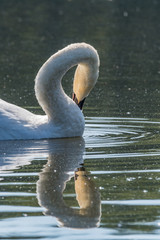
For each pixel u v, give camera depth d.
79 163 11.35
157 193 9.64
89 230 8.16
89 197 9.43
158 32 36.50
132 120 15.70
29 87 21.19
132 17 43.03
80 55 13.91
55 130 13.53
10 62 26.48
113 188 9.90
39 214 8.70
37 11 45.25
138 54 29.34
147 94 20.02
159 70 25.34
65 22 39.75
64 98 13.63
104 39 33.25
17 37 33.59
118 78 23.48
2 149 12.30
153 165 11.24
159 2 52.56
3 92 20.05
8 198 9.36
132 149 12.51
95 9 47.25
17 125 13.17
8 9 45.81
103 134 14.10
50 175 10.56
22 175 10.54
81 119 13.80
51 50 29.12
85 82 14.32
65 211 8.85
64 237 7.93
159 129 14.62
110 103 18.28
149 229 8.16
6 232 8.05
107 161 11.52
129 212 8.78
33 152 12.13
